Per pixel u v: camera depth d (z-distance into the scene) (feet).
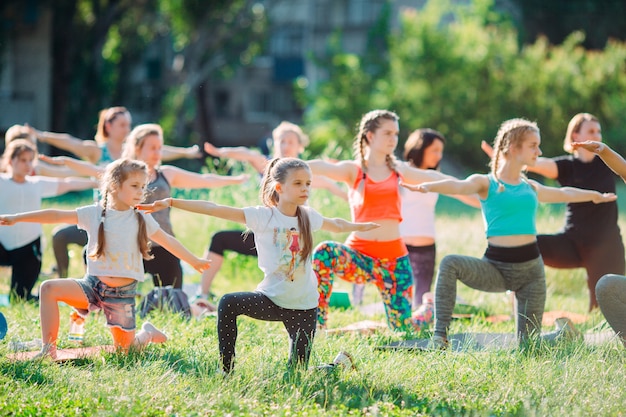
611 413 18.63
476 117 105.50
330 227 22.16
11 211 32.83
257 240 21.50
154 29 137.28
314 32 168.66
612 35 144.05
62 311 28.91
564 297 37.93
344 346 24.36
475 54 107.45
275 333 26.58
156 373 20.85
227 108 188.24
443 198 85.05
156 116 143.95
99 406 18.42
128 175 23.11
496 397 19.61
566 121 104.01
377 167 28.48
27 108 118.42
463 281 25.48
